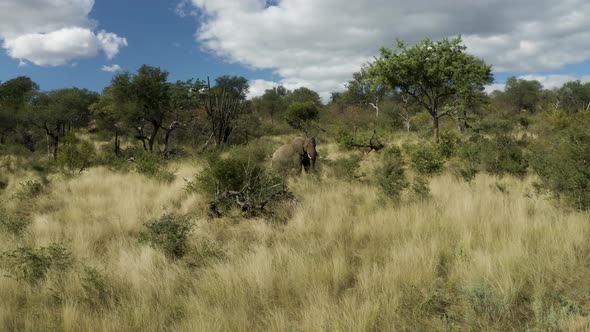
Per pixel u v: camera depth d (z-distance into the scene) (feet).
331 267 15.52
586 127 28.17
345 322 11.45
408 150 47.73
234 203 27.25
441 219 20.48
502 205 22.15
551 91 171.42
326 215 23.89
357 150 60.64
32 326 12.46
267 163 45.01
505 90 181.06
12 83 146.10
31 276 16.43
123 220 25.20
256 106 165.07
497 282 13.15
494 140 39.42
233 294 14.06
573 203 21.09
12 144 95.50
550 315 11.24
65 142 57.62
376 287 13.78
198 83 91.61
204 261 18.06
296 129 108.47
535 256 14.92
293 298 13.93
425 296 13.26
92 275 15.14
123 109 72.43
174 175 43.52
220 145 72.90
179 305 13.74
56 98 109.81
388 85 64.13
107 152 80.89
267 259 16.44
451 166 39.75
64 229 23.89
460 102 61.46
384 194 26.76
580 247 15.64
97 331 12.15
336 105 133.80
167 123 91.04
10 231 23.54
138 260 17.51
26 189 37.88
